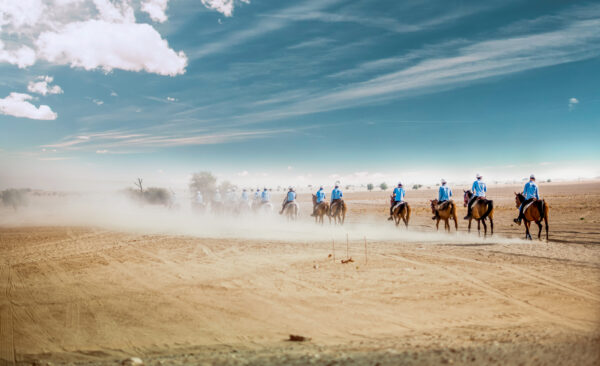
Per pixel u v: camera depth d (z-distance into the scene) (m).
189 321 9.02
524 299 9.51
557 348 5.52
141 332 8.47
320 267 14.04
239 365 5.53
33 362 7.02
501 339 6.45
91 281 13.37
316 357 5.77
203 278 13.15
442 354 5.54
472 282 11.24
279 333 8.01
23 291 12.29
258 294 10.95
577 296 9.58
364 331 7.86
